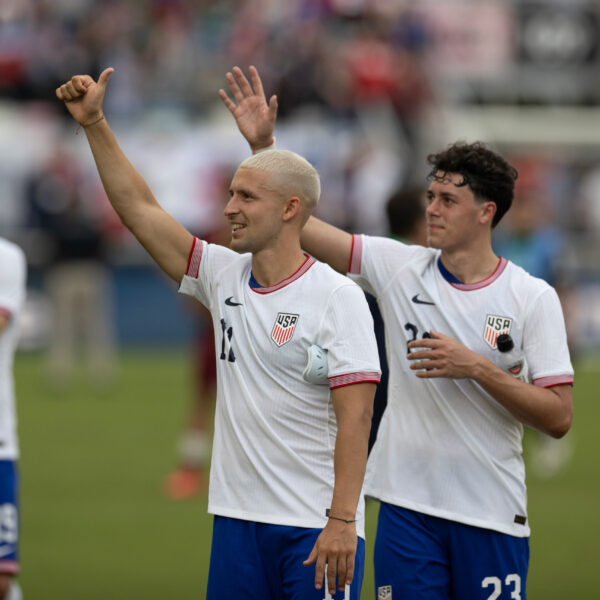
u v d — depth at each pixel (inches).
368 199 2529.5
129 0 2962.6
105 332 2209.6
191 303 1259.8
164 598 865.5
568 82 3075.8
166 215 571.5
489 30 3053.6
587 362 2677.2
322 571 497.4
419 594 578.6
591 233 2913.4
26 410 1856.5
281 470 522.0
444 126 2854.3
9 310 657.0
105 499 1232.2
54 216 2230.6
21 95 2667.3
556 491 1322.6
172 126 2682.1
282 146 2566.4
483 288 585.0
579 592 897.5
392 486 589.0
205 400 1272.1
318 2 3031.5
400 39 2947.8
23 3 2827.3
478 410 578.9
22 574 933.2
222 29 2972.4
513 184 590.2
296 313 524.4
